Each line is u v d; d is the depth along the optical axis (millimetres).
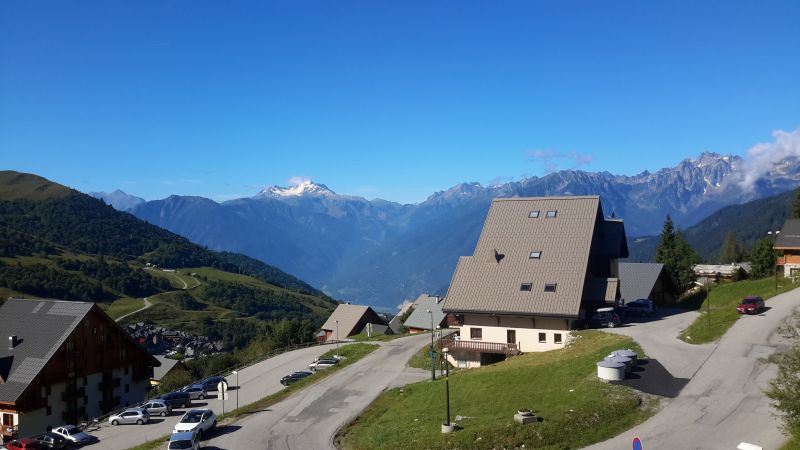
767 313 53875
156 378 102250
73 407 65500
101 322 70250
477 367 57750
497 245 67312
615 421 35156
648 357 45125
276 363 79500
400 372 62312
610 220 71250
